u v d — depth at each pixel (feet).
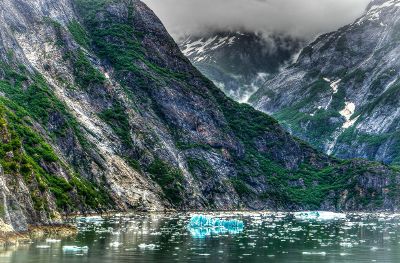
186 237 438.40
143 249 351.46
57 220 432.25
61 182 613.11
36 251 321.32
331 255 352.08
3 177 374.84
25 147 598.34
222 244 397.60
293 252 362.53
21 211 375.66
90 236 415.03
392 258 341.82
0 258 294.46
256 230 537.24
